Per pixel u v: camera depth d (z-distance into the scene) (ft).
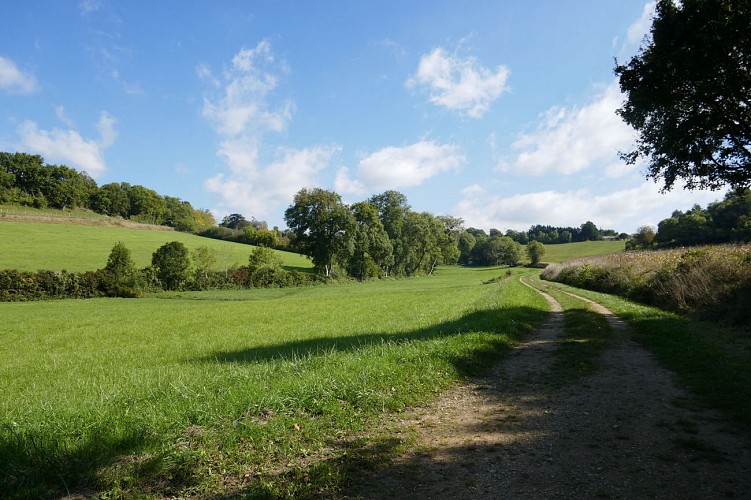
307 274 243.81
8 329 83.92
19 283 150.61
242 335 68.28
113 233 324.19
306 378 26.43
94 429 18.66
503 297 90.02
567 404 23.77
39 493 14.34
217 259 233.96
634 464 16.07
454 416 22.74
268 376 29.14
